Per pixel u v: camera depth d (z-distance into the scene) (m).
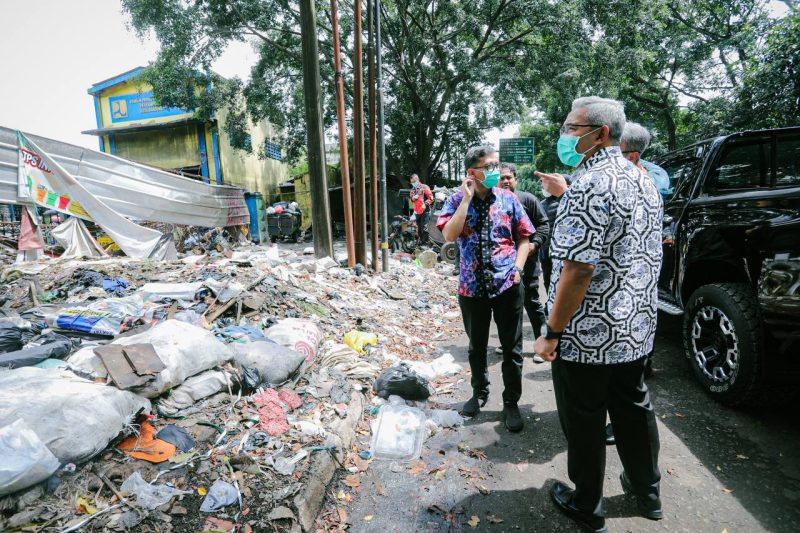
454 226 2.77
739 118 12.45
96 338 3.19
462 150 23.16
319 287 5.68
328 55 16.62
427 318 5.79
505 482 2.49
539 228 3.76
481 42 16.64
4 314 3.83
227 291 4.29
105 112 18.95
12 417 1.87
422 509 2.29
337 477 2.48
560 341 1.92
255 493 2.15
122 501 1.95
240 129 17.48
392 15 17.41
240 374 2.88
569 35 14.39
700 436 2.80
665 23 16.75
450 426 3.07
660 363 3.92
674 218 3.72
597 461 2.01
